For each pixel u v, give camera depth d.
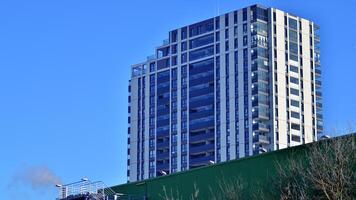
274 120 174.38
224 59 181.38
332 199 37.97
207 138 180.62
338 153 38.53
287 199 39.88
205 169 51.53
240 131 174.62
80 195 62.66
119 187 61.94
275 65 178.38
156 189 56.94
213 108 181.25
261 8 180.25
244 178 47.50
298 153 43.19
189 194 52.72
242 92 176.12
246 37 178.50
